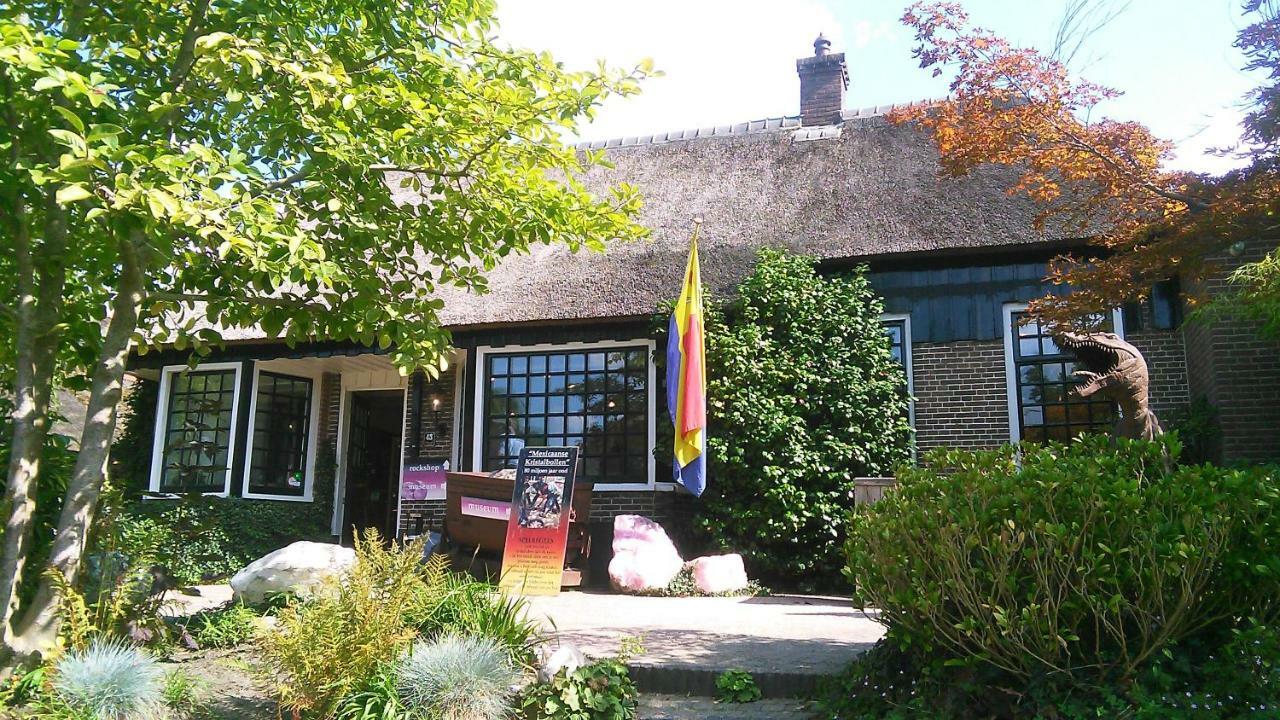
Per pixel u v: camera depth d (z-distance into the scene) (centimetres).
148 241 577
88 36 621
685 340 984
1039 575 427
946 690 466
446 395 1324
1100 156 712
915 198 1182
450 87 649
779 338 1108
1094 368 684
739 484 1077
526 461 967
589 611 838
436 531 1242
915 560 461
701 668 563
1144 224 722
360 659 526
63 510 579
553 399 1233
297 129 631
